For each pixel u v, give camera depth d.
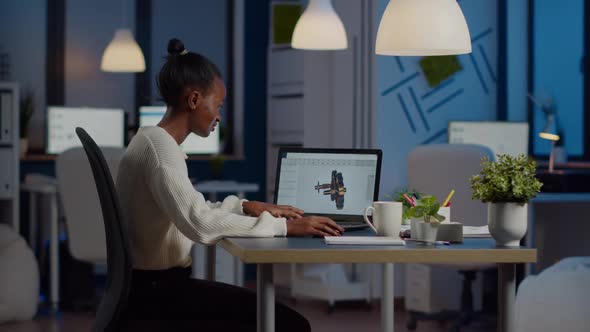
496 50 6.66
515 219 2.53
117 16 7.80
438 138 6.43
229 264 6.05
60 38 7.62
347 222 3.24
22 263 5.75
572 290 3.87
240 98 8.05
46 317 5.89
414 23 3.16
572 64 6.68
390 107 6.26
